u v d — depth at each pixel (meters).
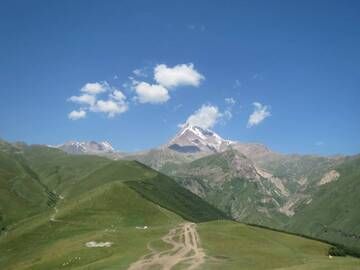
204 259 128.25
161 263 124.38
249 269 118.75
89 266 127.88
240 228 172.50
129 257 132.88
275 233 171.88
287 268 111.25
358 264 114.62
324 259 134.50
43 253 193.50
